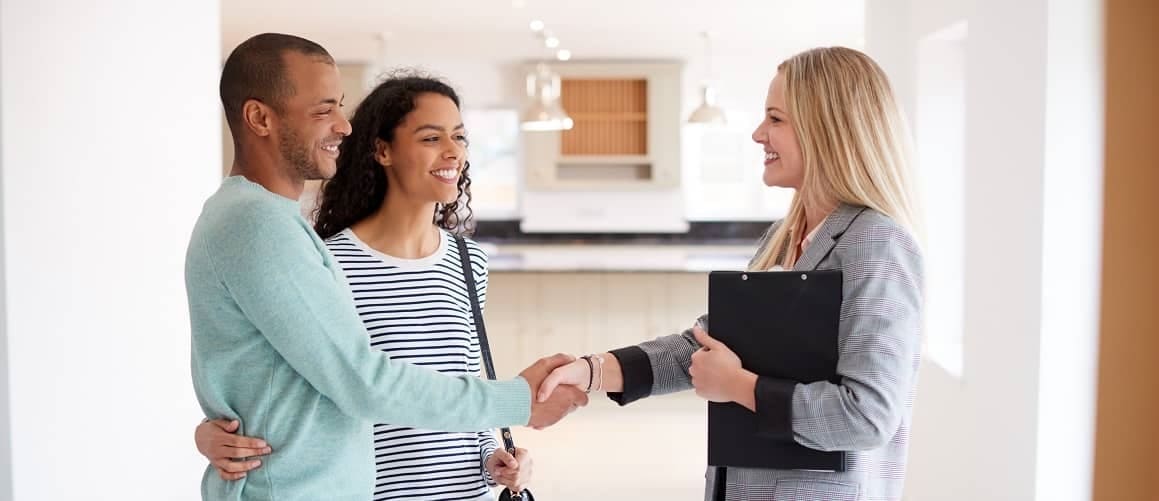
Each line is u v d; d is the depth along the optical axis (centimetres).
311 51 184
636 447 614
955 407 415
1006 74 348
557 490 519
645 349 217
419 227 228
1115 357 311
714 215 991
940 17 438
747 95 948
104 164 332
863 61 193
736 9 721
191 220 403
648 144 929
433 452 216
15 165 285
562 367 208
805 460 181
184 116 395
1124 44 306
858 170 187
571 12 735
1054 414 314
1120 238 309
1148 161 308
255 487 176
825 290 179
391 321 217
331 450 179
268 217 170
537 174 936
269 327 168
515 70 951
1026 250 327
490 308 763
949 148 478
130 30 350
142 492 361
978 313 383
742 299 183
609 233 975
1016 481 337
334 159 189
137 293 356
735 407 183
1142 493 312
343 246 222
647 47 893
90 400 323
